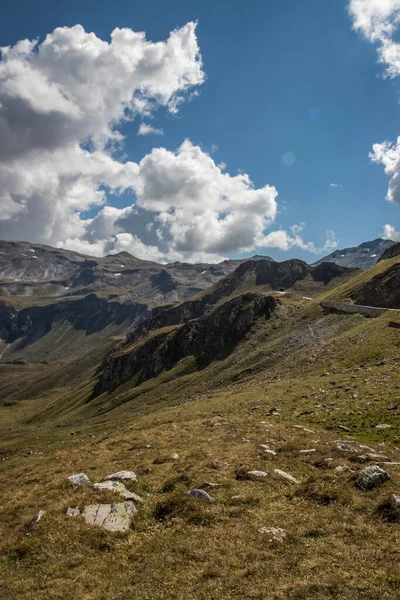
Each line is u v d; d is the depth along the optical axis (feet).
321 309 465.47
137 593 41.83
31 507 67.51
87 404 603.67
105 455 98.89
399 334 238.07
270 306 568.41
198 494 64.28
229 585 40.98
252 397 199.52
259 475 72.13
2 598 43.14
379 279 411.34
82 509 63.00
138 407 428.15
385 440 98.12
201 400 261.03
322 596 37.14
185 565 46.47
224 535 52.06
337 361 238.07
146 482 73.72
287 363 295.69
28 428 581.53
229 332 558.97
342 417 124.16
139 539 54.39
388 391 143.33
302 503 60.39
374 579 38.88
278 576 41.65
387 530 49.11
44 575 47.01
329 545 47.14
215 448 94.32
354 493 61.26
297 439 99.55
